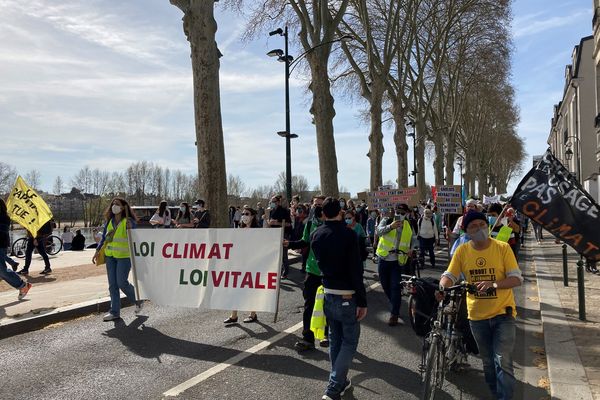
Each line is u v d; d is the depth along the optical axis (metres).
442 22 33.25
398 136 30.11
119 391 4.63
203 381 4.88
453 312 4.15
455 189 18.64
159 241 7.10
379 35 29.95
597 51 26.27
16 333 6.69
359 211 19.16
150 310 8.12
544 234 30.59
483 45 35.09
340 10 19.20
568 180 5.20
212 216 12.80
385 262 7.30
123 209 7.47
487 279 3.91
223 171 13.08
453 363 4.93
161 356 5.67
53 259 15.39
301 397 4.48
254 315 7.32
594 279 10.91
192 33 12.80
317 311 4.82
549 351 5.56
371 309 8.25
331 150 19.09
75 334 6.64
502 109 53.66
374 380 4.93
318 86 19.22
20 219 11.56
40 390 4.67
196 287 6.84
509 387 3.74
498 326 3.88
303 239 6.23
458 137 59.72
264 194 83.00
